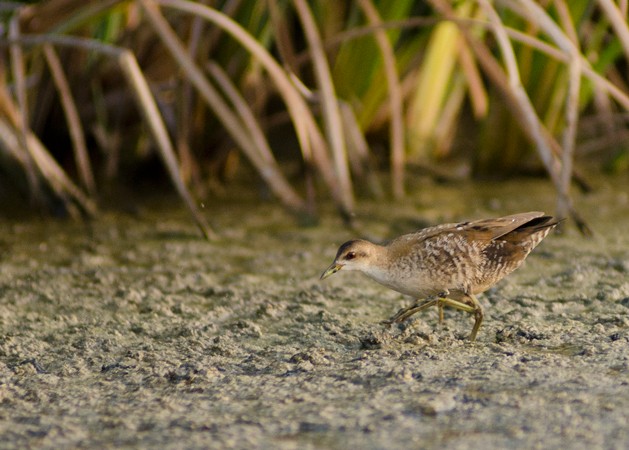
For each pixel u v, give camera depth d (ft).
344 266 25.53
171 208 42.91
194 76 36.27
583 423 19.20
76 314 28.76
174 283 31.81
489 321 26.78
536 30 42.27
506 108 45.80
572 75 35.35
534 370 22.27
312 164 41.32
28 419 20.71
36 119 42.88
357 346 25.07
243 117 39.88
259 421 20.06
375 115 46.62
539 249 35.06
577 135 53.47
